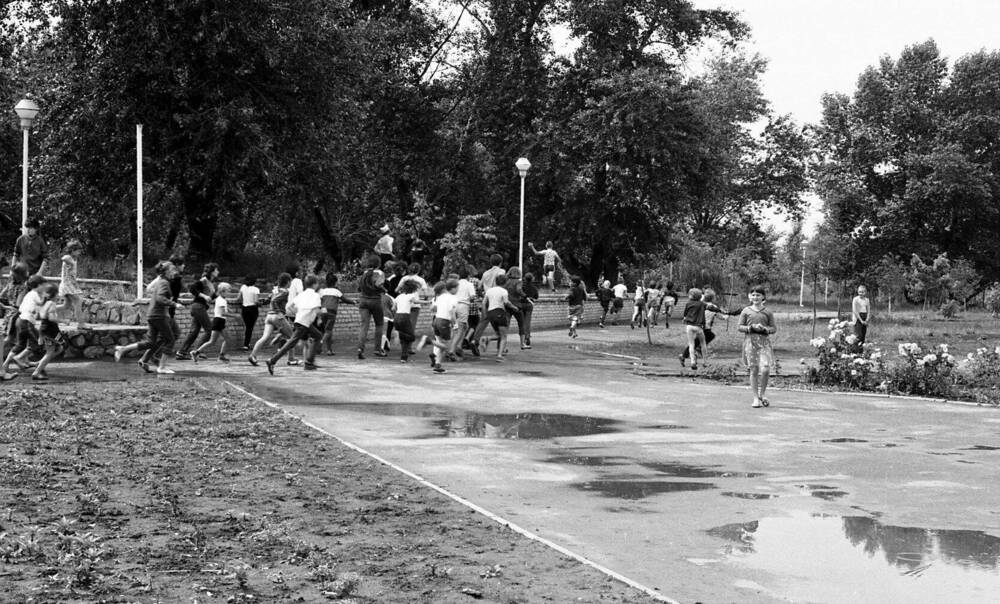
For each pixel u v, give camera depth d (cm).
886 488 891
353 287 3281
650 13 4719
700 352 2591
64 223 3231
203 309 1891
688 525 737
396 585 548
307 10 2950
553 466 978
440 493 816
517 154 4719
